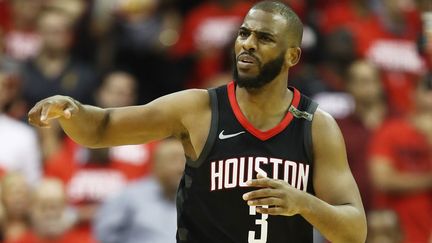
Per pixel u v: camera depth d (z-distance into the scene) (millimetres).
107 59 28328
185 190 12055
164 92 28562
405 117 25391
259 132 11883
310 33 27641
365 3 28234
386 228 21766
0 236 21406
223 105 12039
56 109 11180
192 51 28734
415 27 27484
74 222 21938
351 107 24953
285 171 11844
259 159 11820
